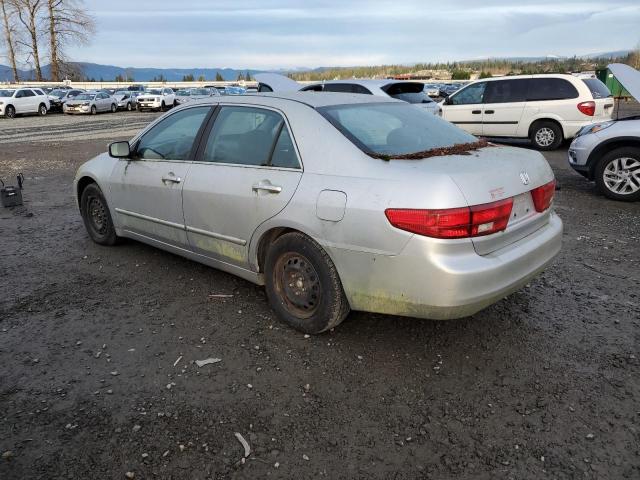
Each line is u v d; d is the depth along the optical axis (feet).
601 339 11.73
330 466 8.02
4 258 17.10
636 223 21.25
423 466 8.02
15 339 11.76
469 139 13.09
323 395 9.75
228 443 8.50
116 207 16.71
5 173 35.06
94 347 11.44
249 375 10.39
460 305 9.55
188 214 13.84
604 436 8.63
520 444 8.47
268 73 51.83
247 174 12.25
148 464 8.04
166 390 9.89
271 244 12.00
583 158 25.88
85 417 9.11
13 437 8.60
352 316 12.81
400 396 9.72
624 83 27.84
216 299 13.84
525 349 11.33
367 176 10.26
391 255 9.75
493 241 10.04
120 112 115.96
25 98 99.09
